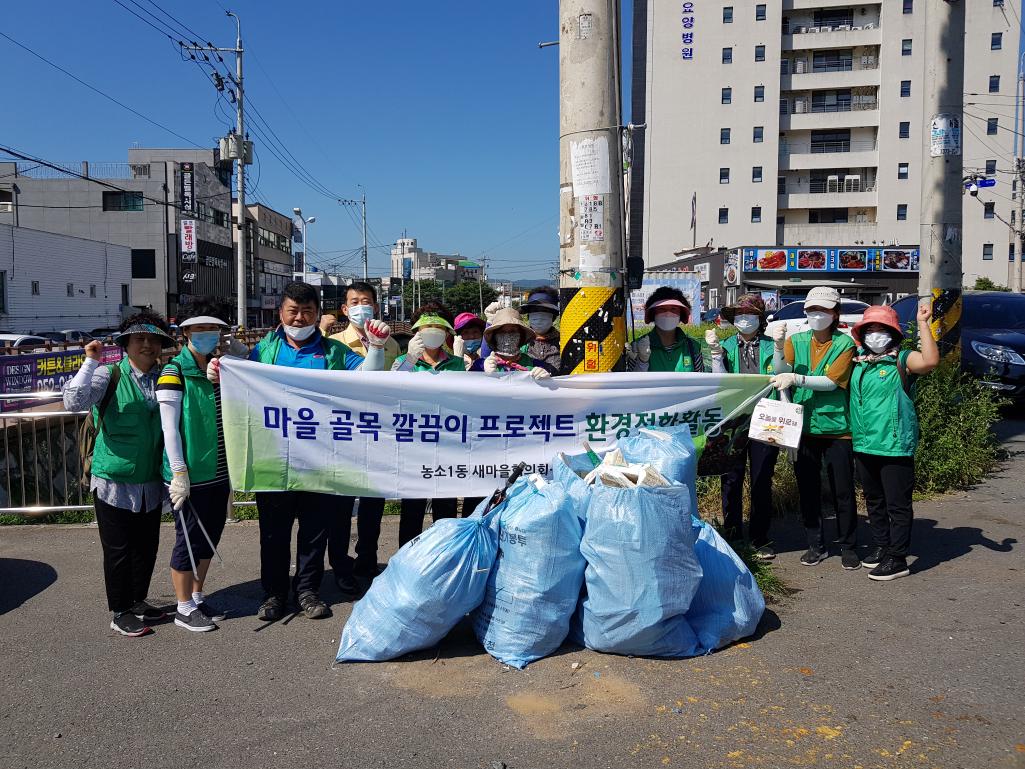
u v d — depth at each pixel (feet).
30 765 9.61
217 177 179.63
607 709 10.71
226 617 14.30
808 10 185.06
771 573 15.28
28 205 156.56
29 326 114.73
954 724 10.14
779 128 186.80
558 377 15.30
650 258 191.83
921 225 24.80
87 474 13.65
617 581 11.72
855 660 12.00
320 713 10.78
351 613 13.76
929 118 24.35
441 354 16.29
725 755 9.59
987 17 176.14
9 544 18.86
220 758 9.73
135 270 158.20
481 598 12.39
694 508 14.03
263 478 14.19
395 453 14.88
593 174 16.14
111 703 11.12
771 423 15.39
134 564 13.76
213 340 13.71
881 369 15.06
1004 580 15.12
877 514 15.67
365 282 18.35
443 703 11.00
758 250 151.74
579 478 13.32
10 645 13.12
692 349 16.98
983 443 23.53
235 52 88.94
